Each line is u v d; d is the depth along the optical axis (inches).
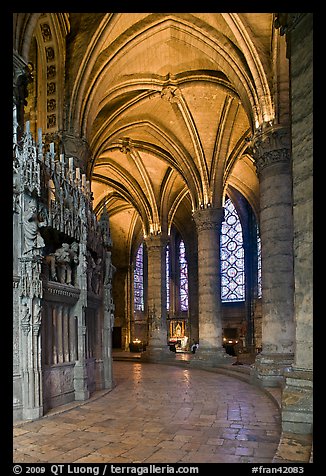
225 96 783.1
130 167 1053.8
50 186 405.4
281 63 550.3
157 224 1069.8
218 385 551.8
